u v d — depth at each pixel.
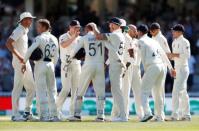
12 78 81.19
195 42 89.19
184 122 53.50
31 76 55.09
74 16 94.44
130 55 55.56
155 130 44.88
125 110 55.34
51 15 95.50
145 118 53.88
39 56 52.91
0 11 93.06
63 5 96.69
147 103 53.94
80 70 56.62
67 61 56.16
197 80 85.94
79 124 49.72
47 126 47.75
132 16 94.44
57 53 53.88
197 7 97.62
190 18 94.56
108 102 72.12
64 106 69.94
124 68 53.53
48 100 54.00
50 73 53.53
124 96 56.38
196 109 73.25
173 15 94.81
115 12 97.44
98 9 98.00
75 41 55.94
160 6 96.06
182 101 58.19
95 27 53.19
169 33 85.44
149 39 54.28
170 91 79.00
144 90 53.97
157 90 55.12
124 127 47.12
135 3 97.56
